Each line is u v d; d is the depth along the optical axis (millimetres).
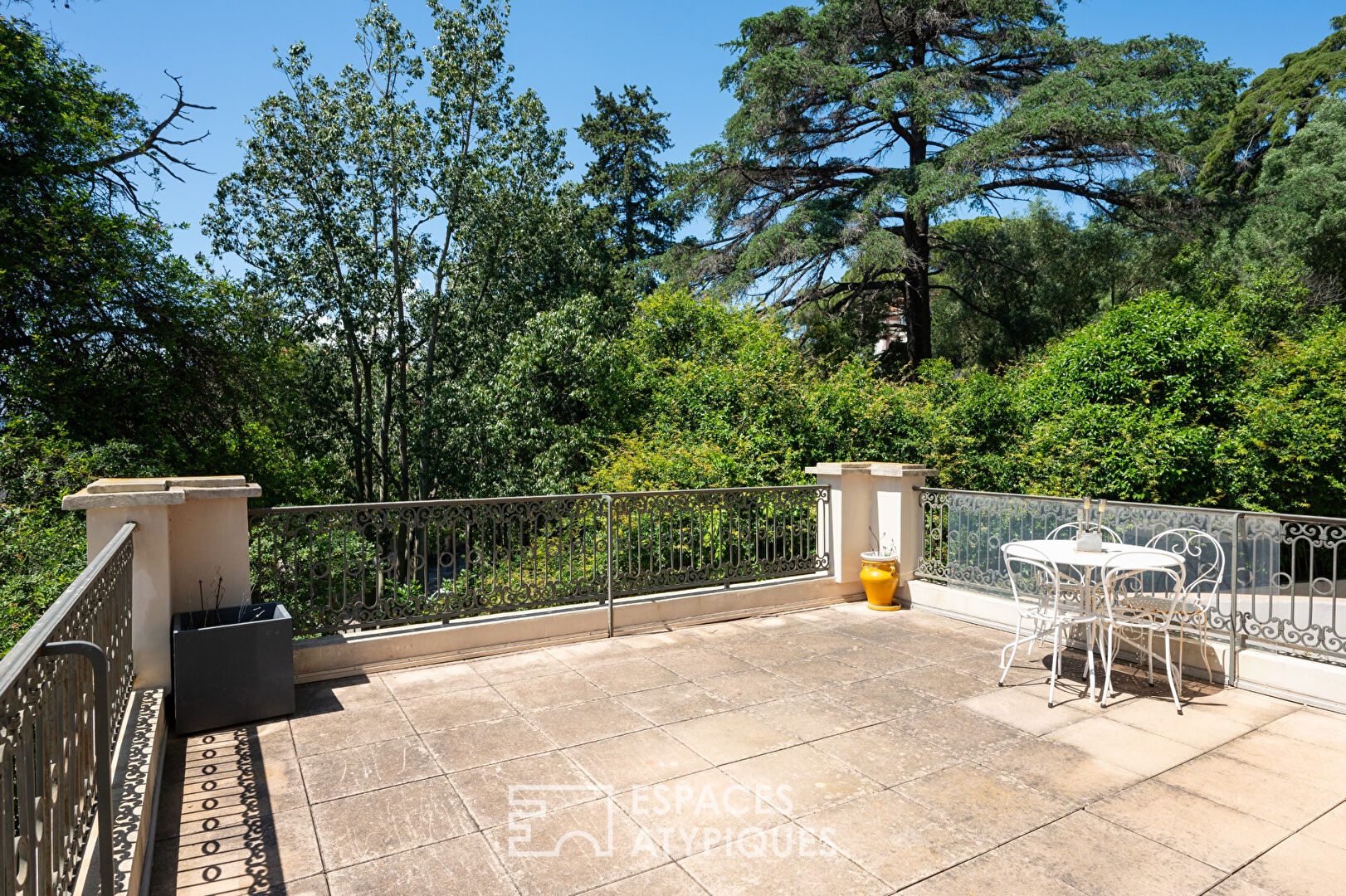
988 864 2867
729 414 12500
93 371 12539
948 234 24797
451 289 22859
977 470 12180
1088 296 23656
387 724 4234
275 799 3385
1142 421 11242
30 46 11883
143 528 4121
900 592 7176
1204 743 3963
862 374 13609
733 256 22188
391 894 2699
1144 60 19078
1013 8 19172
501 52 21750
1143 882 2746
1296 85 23516
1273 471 11422
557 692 4758
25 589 6355
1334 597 4445
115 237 12477
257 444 15492
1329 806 3293
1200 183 24484
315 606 5121
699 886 2740
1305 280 19406
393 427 24578
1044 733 4109
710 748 3916
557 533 6141
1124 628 5254
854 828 3131
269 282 20719
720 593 6578
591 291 23141
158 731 3600
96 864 2334
